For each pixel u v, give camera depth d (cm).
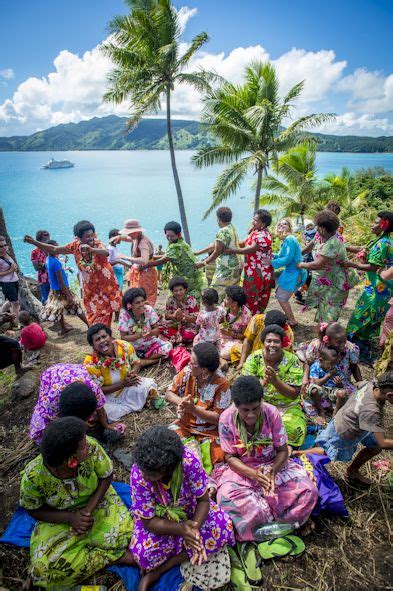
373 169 4069
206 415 333
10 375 522
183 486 252
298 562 270
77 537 265
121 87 1482
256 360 369
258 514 279
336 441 317
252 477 281
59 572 255
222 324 509
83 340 619
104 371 403
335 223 484
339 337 377
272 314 390
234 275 609
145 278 631
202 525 255
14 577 268
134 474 243
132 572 264
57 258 598
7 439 404
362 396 304
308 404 403
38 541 265
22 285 714
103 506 288
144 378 437
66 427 243
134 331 491
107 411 412
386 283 465
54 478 259
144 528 257
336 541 283
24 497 261
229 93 1599
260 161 1592
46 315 612
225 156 1672
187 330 542
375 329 490
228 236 573
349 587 254
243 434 288
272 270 582
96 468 273
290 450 324
